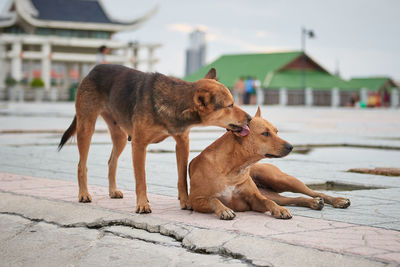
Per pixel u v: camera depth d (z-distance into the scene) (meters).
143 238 3.53
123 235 3.61
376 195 5.03
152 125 4.20
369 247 3.09
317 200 4.34
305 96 52.88
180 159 4.43
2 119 18.67
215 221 3.82
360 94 54.88
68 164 7.15
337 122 19.86
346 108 48.81
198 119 4.13
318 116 26.00
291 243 3.16
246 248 3.15
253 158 4.07
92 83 4.86
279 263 2.92
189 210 4.29
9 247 3.44
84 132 4.78
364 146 10.30
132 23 65.12
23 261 3.19
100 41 62.44
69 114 23.05
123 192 5.18
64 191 5.05
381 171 6.55
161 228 3.65
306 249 3.03
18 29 66.62
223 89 4.12
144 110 4.21
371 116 26.81
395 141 11.28
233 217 3.91
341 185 5.86
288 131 14.17
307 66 59.78
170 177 6.10
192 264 2.99
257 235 3.36
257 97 52.66
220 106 4.05
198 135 12.57
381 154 8.88
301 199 4.48
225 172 4.09
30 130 13.00
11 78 61.94
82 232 3.72
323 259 2.90
